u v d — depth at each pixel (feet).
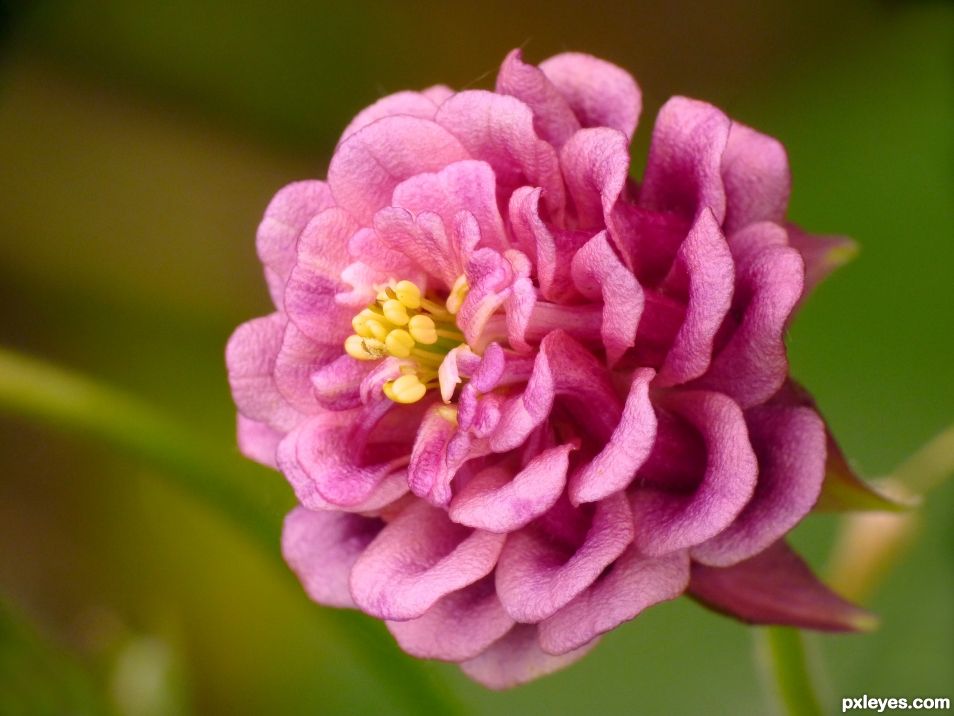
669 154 0.80
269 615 1.17
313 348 0.80
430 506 0.80
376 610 0.77
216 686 1.16
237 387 0.81
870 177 1.07
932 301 1.05
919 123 1.08
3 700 0.94
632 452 0.75
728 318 0.78
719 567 0.81
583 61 0.82
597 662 1.03
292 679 1.13
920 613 1.00
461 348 0.77
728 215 0.80
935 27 1.10
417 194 0.79
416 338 0.79
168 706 0.96
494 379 0.76
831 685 1.00
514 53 0.80
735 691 1.01
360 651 0.93
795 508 0.77
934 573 1.00
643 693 1.02
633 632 1.03
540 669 0.80
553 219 0.80
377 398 0.79
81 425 0.93
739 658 1.02
